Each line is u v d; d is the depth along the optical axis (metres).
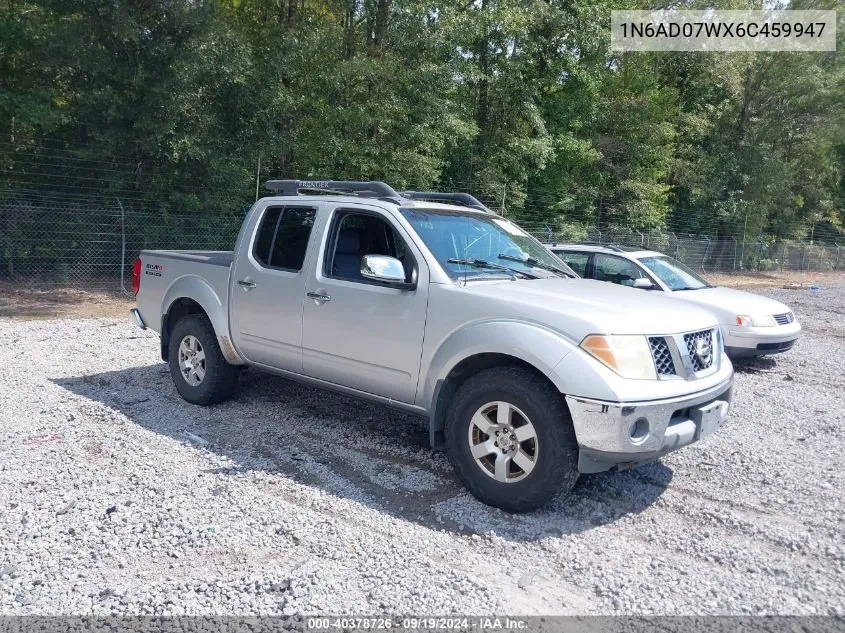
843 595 3.29
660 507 4.29
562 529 3.92
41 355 8.03
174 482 4.36
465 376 4.47
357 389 4.93
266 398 6.42
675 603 3.18
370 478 4.61
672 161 30.53
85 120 14.21
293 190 5.71
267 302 5.41
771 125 33.75
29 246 14.38
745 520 4.09
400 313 4.56
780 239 37.75
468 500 4.26
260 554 3.52
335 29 17.52
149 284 6.61
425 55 18.62
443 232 4.87
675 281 9.50
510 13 22.36
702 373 4.21
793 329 9.06
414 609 3.05
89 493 4.15
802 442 5.77
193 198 15.37
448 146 22.16
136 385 6.77
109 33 13.68
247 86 15.76
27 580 3.21
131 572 3.31
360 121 17.22
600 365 3.77
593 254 9.89
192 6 14.24
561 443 3.82
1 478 4.33
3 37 13.27
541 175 25.84
